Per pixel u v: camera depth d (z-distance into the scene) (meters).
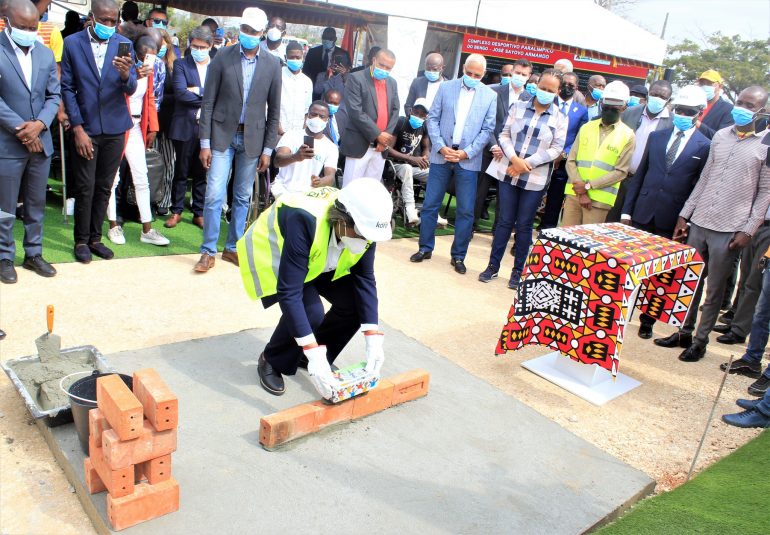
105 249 5.21
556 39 10.98
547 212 7.26
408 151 7.33
